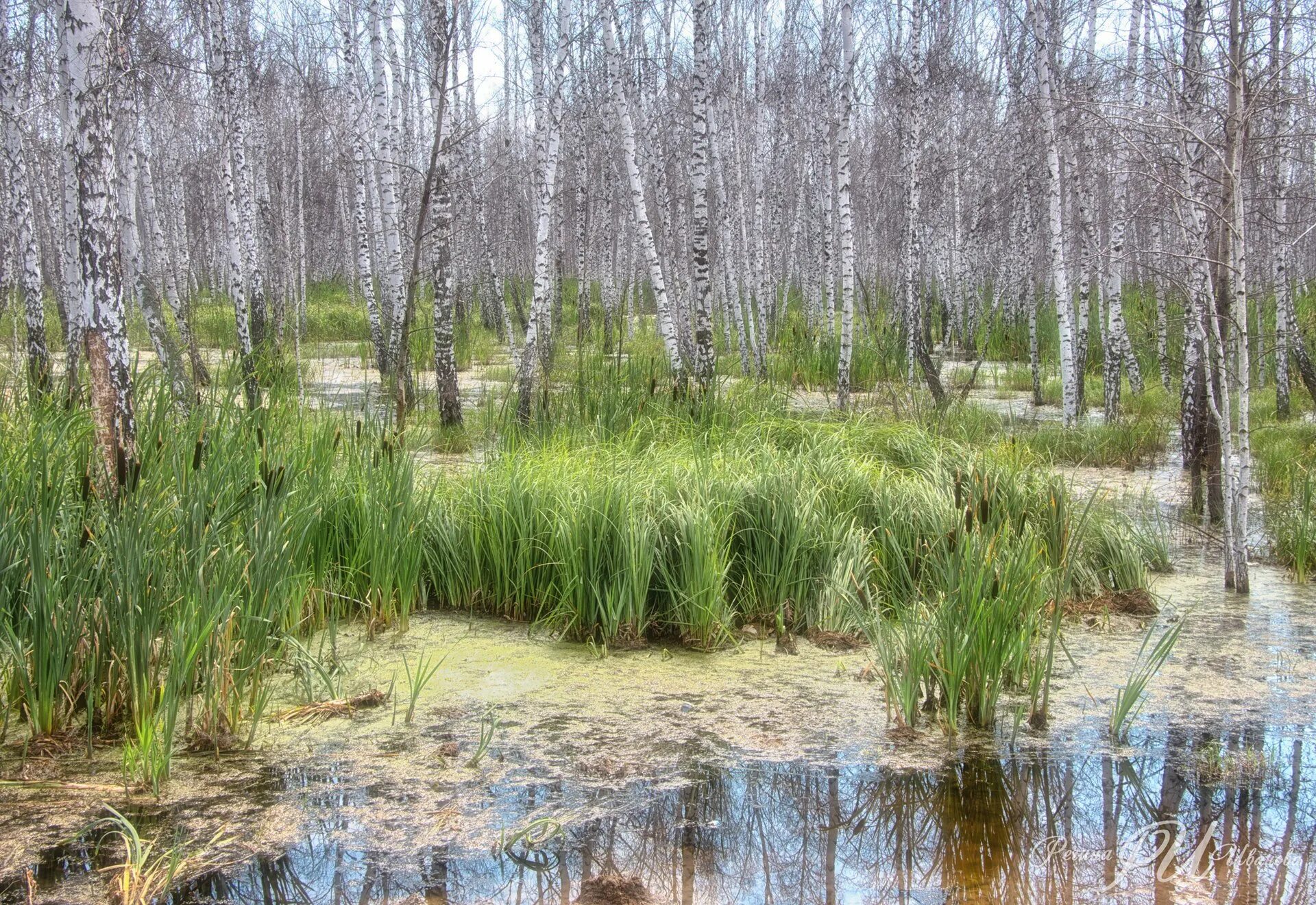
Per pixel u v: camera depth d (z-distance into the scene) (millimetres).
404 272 13695
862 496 7043
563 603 5953
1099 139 12625
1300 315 16656
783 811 4020
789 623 6145
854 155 29484
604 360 11289
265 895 3393
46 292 21234
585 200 20812
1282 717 4871
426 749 4477
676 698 5090
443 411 11570
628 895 3404
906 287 17578
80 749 4367
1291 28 9242
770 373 15062
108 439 5113
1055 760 4441
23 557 4594
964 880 3568
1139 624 6211
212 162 23328
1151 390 15312
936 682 5086
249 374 6746
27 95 13781
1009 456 7953
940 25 18953
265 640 4875
